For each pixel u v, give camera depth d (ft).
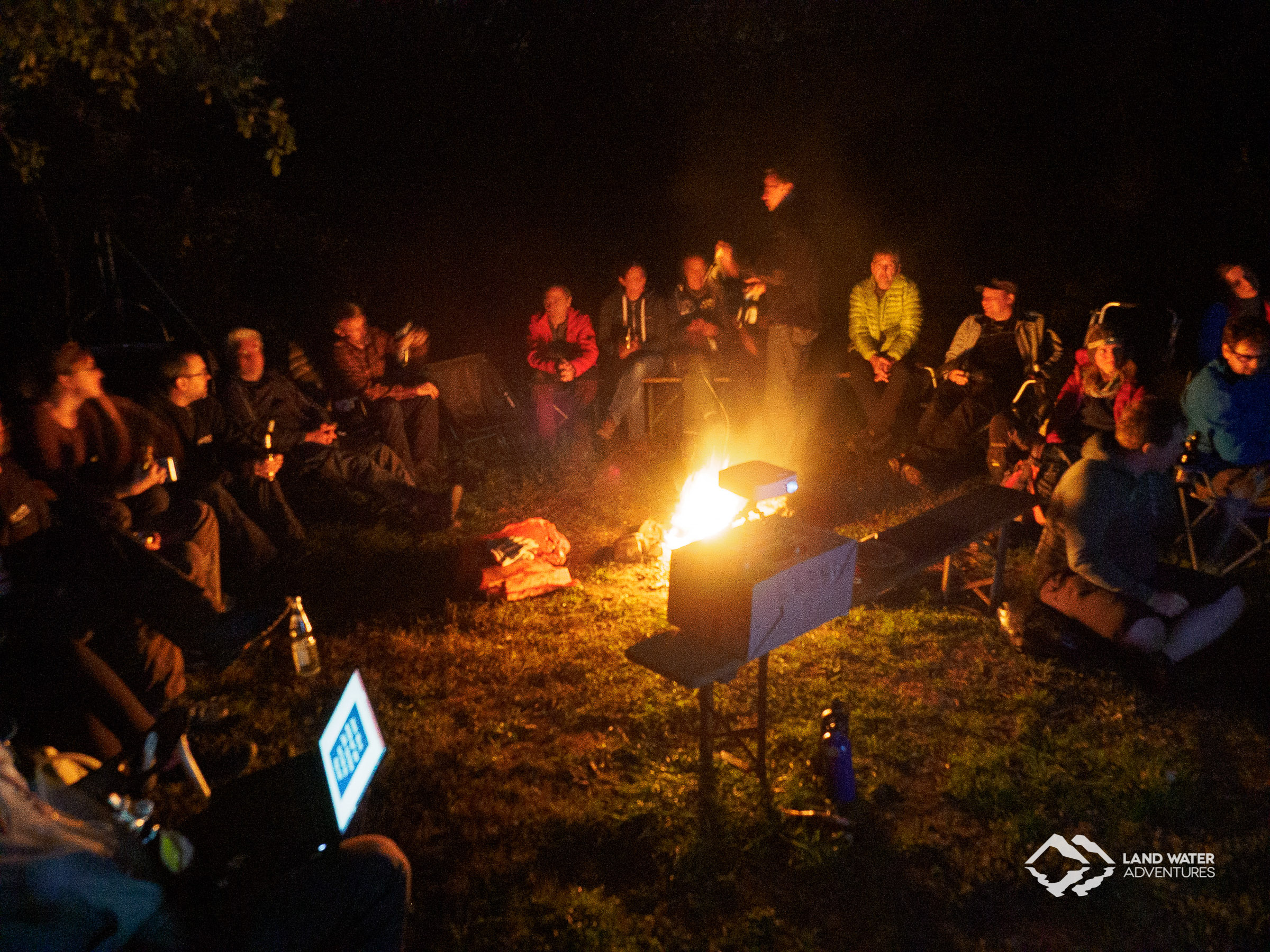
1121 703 13.46
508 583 16.98
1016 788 11.91
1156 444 13.26
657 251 32.22
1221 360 17.61
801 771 12.06
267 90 31.76
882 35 35.50
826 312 30.22
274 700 13.82
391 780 12.17
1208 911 10.26
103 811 6.70
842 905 10.35
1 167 22.63
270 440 18.49
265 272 27.84
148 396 17.35
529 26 32.96
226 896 7.54
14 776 5.90
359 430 21.29
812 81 35.19
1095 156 33.68
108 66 14.60
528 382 26.50
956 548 14.42
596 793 11.92
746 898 10.42
